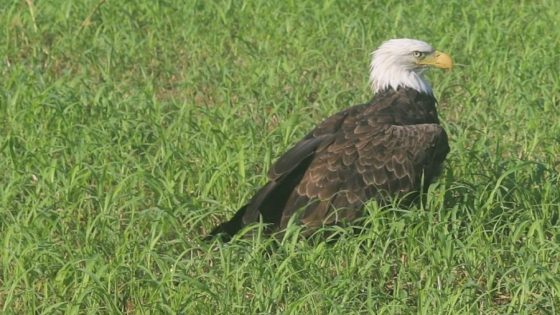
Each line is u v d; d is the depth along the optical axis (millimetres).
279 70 20062
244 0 23250
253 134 16516
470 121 17891
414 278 12805
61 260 12883
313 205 13625
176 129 17203
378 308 12531
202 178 15172
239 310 12211
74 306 12086
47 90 18219
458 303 12289
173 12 23094
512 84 18984
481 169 15406
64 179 15047
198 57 21312
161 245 13695
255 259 12617
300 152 13836
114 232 13758
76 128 17188
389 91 15414
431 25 22297
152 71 20781
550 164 16047
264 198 13719
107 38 21312
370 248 13125
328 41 21344
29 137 16766
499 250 13141
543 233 13523
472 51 21109
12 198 14867
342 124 14406
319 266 12883
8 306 12305
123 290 12844
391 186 13852
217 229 13789
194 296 12281
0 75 20438
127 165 15547
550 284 12453
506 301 13070
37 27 22438
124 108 18297
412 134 14117
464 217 14078
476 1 23375
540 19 22469
